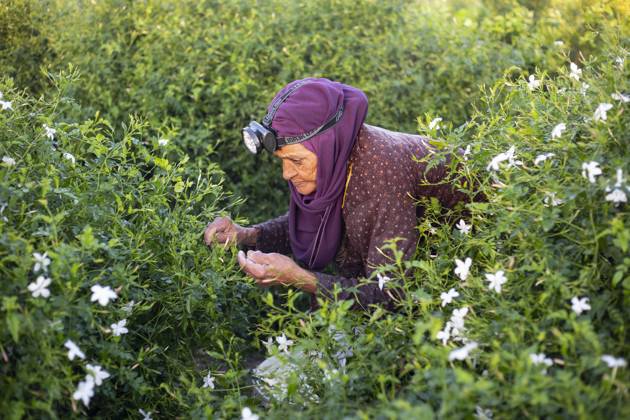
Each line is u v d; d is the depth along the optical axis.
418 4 4.26
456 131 2.39
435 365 1.84
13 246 1.83
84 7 4.00
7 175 2.07
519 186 2.11
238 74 3.64
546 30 4.10
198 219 2.93
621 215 1.90
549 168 2.02
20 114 2.40
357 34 3.88
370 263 2.39
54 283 1.92
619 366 1.63
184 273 2.32
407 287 2.13
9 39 4.02
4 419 1.74
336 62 3.79
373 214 2.38
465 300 2.07
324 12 3.89
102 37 3.78
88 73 3.76
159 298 2.28
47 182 2.04
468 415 1.64
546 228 1.89
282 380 2.14
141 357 2.13
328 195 2.42
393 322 2.09
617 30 2.61
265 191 3.59
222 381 2.28
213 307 2.35
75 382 1.98
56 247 1.91
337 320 1.99
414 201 2.44
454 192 2.49
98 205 2.27
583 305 1.79
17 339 1.69
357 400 1.91
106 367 2.00
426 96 3.76
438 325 1.74
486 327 1.90
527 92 2.40
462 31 4.07
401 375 1.94
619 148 1.96
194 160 3.53
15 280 1.81
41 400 1.85
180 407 2.23
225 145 3.58
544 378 1.58
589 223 1.91
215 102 3.62
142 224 2.35
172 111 3.62
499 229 2.01
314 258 2.59
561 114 2.18
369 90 3.66
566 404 1.60
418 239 2.40
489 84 3.79
